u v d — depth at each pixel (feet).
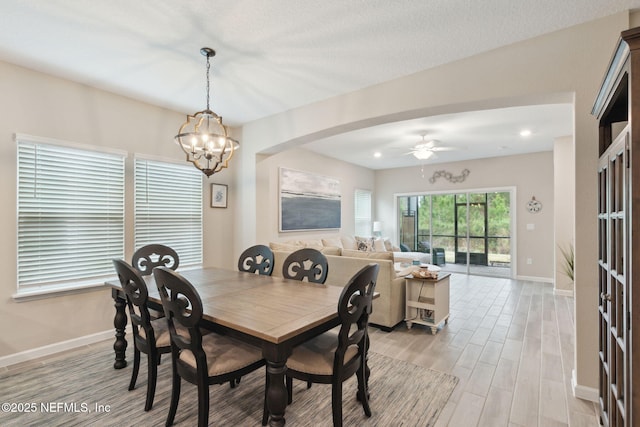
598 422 6.32
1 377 8.07
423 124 14.21
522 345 10.19
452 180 23.91
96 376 8.13
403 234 26.73
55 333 9.61
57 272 9.72
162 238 12.43
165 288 5.80
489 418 6.48
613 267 5.16
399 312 11.76
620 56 4.15
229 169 14.99
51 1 6.26
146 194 11.94
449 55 8.32
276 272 13.46
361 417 6.48
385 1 6.26
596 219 6.89
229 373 5.70
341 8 6.48
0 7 6.43
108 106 10.85
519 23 6.97
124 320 8.57
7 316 8.78
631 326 3.90
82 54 8.39
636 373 3.86
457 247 23.85
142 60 8.73
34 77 9.27
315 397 7.25
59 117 9.74
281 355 5.00
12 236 8.89
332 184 22.31
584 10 6.54
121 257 11.17
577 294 7.13
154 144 12.15
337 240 21.03
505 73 7.87
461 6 6.40
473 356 9.40
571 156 16.53
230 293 7.28
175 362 6.05
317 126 11.66
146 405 6.68
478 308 14.35
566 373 8.33
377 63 8.76
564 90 7.18
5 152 8.78
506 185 21.57
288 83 10.11
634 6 6.41
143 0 6.25
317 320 5.44
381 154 21.24
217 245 14.47
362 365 6.43
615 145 4.93
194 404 6.93
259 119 13.87
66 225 9.92
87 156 10.40
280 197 17.88
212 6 6.44
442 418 6.48
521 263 21.07
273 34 7.45
